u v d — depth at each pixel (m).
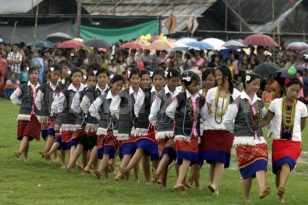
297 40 71.94
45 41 57.00
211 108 20.17
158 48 53.53
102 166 22.62
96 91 23.23
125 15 67.19
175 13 70.44
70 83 24.44
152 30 64.75
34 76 25.69
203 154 20.28
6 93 51.53
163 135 20.52
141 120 21.52
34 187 20.61
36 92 25.52
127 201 18.88
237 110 18.97
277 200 19.66
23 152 25.77
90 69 25.16
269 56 53.84
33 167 24.61
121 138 21.92
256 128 18.88
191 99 19.92
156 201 18.94
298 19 72.31
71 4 69.25
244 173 18.89
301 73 48.28
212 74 20.56
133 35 64.88
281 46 68.38
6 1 68.88
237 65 50.94
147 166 21.98
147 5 74.25
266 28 71.69
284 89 19.66
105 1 77.50
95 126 23.23
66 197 19.22
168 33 64.75
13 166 24.62
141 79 21.70
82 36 64.81
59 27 64.94
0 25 66.38
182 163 20.00
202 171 24.86
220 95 20.12
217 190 20.44
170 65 48.72
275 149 19.06
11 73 51.38
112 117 22.14
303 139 34.44
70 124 24.12
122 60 51.16
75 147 23.97
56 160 26.25
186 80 19.95
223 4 69.50
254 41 55.12
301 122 19.16
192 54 51.47
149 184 21.83
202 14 69.12
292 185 22.58
